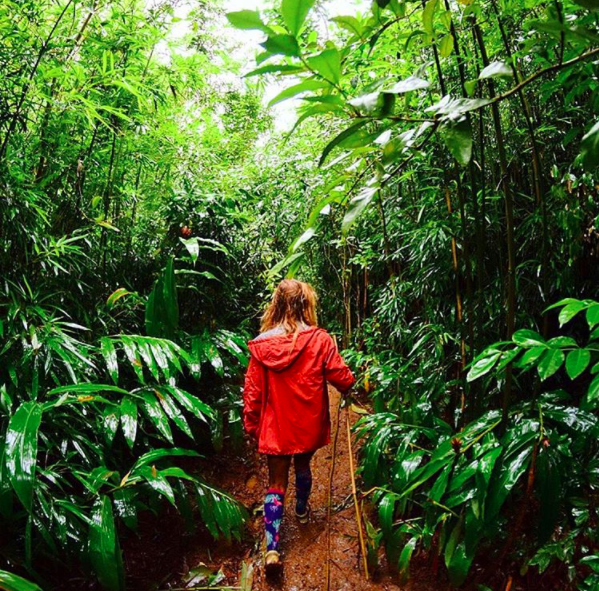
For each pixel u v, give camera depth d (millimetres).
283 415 1944
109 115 2207
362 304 3238
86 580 1714
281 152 3291
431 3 694
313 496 2348
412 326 2578
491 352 1066
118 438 2258
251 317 3504
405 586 1713
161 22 2346
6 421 1658
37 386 1667
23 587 978
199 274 2748
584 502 1295
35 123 1945
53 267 2018
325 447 2711
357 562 1876
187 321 3002
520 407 1496
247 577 1805
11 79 1689
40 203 2084
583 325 1847
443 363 2059
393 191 2467
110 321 2379
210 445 2717
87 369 1959
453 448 1429
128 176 2664
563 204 1618
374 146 634
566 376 1929
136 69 2182
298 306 2055
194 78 2723
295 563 1932
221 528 1876
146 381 2441
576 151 1674
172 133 2662
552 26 521
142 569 1876
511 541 1419
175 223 2922
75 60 1972
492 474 1330
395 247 2609
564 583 1454
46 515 1482
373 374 2365
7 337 1788
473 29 1157
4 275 1842
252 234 3555
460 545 1485
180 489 1946
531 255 1900
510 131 1834
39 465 1835
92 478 1642
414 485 1445
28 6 1701
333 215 2316
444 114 563
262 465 2609
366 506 2164
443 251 2021
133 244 2838
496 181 1925
